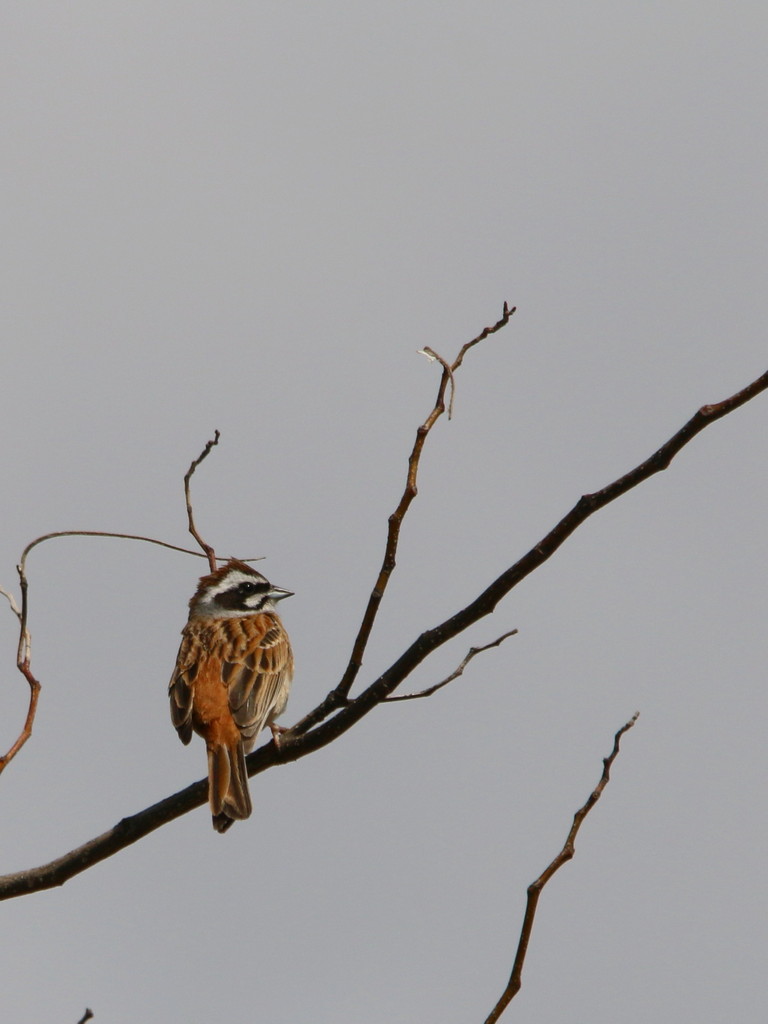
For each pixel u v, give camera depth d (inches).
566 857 346.9
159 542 473.4
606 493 387.2
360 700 438.0
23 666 415.2
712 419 373.1
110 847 453.7
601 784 358.6
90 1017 309.7
